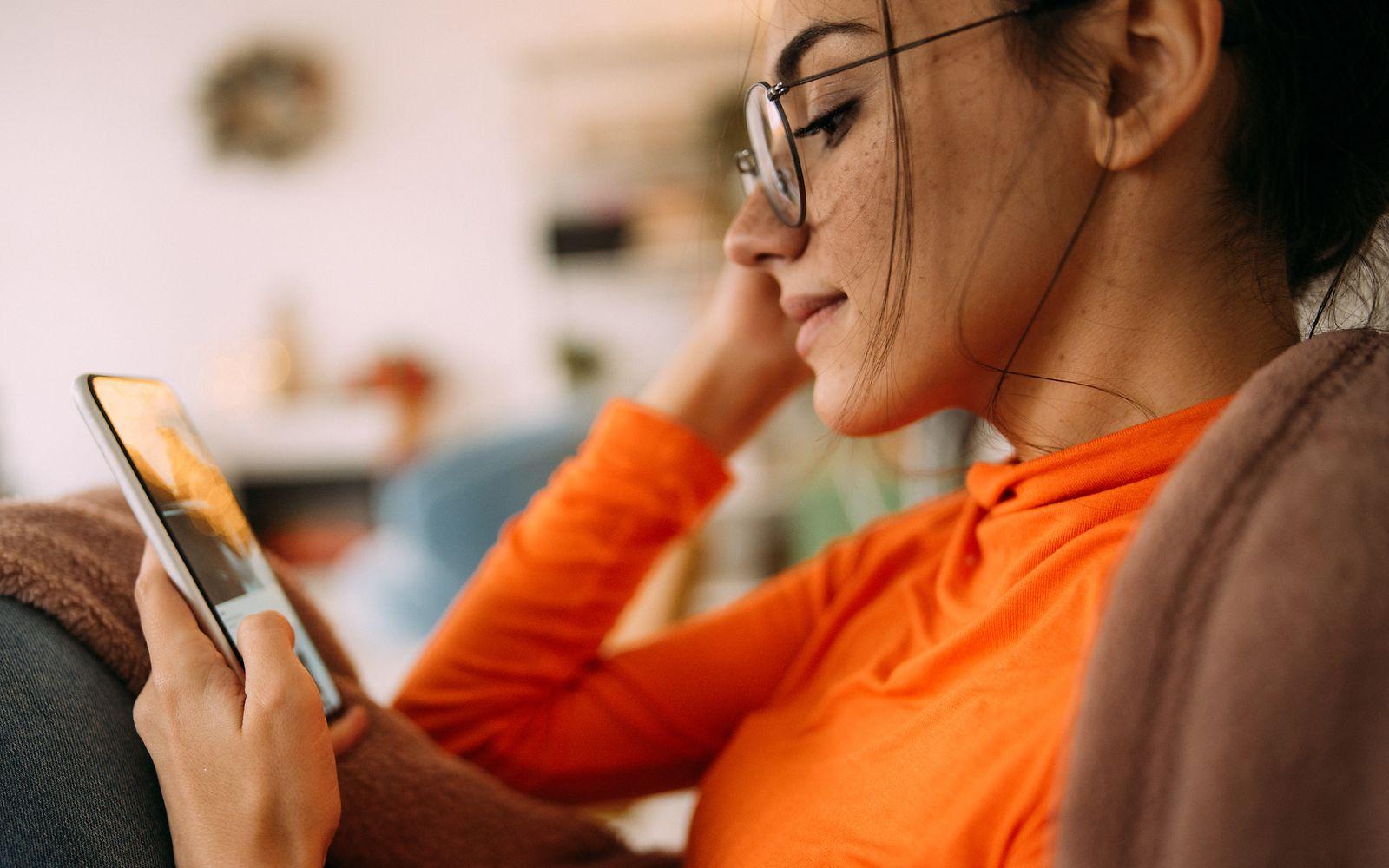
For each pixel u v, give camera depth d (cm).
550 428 244
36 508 46
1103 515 39
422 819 49
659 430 65
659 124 359
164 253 375
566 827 56
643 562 66
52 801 36
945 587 49
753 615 68
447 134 365
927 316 42
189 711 39
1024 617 39
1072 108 39
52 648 40
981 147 40
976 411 48
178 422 48
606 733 64
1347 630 23
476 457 240
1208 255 40
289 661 39
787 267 49
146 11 359
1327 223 41
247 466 364
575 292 371
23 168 370
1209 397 40
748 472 317
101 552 46
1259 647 24
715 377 66
